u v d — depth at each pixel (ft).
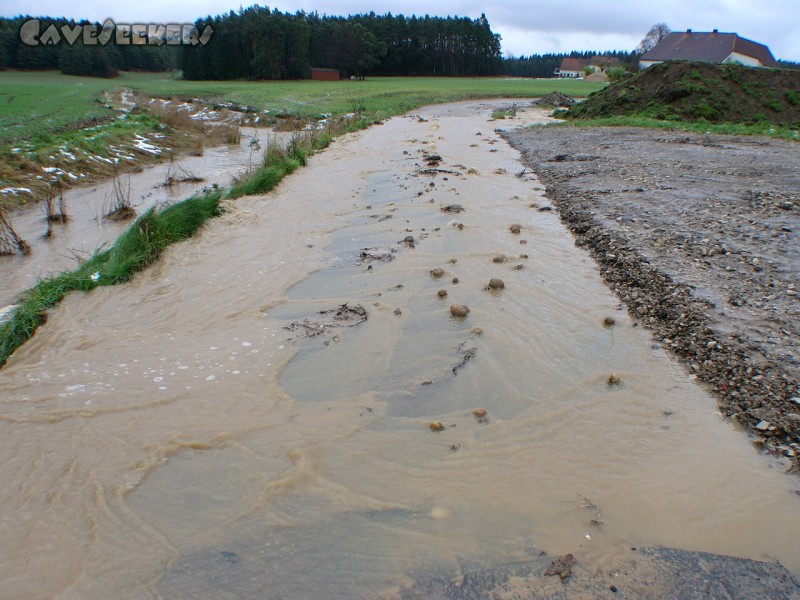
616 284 20.04
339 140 63.87
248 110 107.04
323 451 11.92
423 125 79.25
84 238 30.53
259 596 8.63
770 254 20.97
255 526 10.00
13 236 28.55
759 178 34.99
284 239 26.48
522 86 176.76
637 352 15.53
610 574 8.82
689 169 38.37
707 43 185.78
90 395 14.07
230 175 49.19
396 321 17.78
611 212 28.09
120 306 19.51
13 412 13.43
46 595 8.71
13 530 9.98
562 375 14.56
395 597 8.55
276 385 14.43
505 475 11.12
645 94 76.23
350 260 23.38
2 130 57.52
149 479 11.20
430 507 10.37
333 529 9.91
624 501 10.36
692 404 13.09
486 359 15.42
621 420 12.67
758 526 9.71
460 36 261.65
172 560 9.29
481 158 47.93
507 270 21.65
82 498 10.71
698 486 10.64
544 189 35.47
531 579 8.78
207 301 19.72
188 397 13.93
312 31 228.43
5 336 17.46
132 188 43.42
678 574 8.79
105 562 9.29
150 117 79.05
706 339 15.25
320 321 17.97
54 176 42.57
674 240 23.12
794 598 8.37
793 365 13.56
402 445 12.10
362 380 14.62
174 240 25.82
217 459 11.74
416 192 34.47
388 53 251.60
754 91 71.36
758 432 11.96
